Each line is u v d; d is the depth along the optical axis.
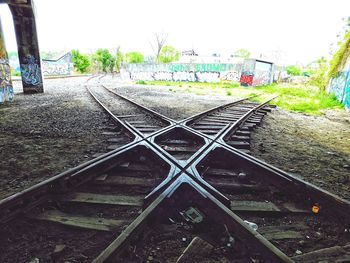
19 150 4.90
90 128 6.70
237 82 31.31
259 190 3.52
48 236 2.46
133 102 11.10
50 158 4.53
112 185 3.51
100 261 1.86
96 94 15.48
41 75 16.17
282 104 14.50
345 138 7.50
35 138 5.74
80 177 3.45
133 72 37.88
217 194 2.98
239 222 2.42
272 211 2.98
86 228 2.56
